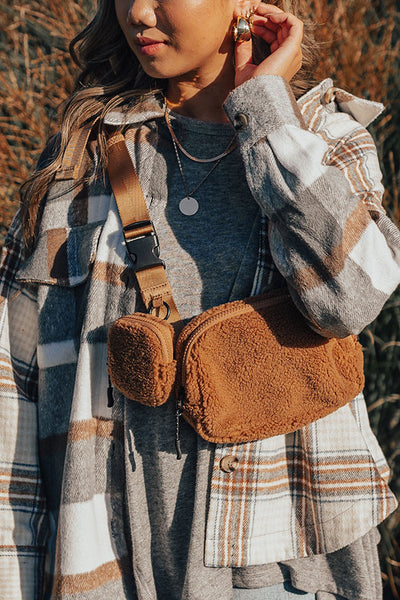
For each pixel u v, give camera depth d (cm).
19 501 116
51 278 112
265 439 107
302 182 95
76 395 106
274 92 101
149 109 114
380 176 111
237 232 108
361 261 95
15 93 254
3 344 117
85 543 104
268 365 99
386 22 256
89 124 118
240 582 109
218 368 99
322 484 108
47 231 114
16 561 115
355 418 113
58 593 104
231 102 102
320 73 238
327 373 100
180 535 107
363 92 248
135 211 107
